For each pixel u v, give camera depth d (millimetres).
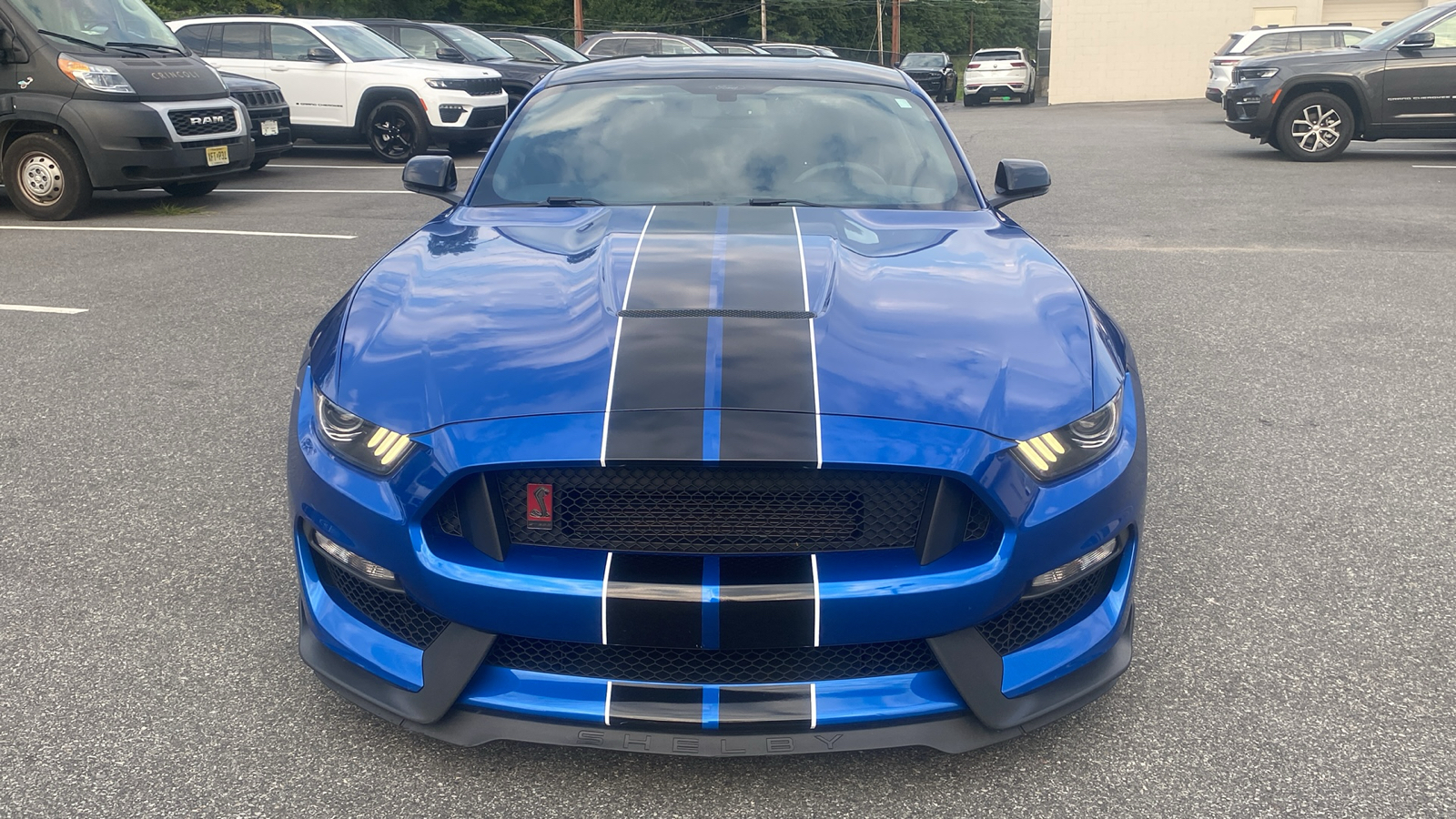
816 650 1866
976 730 1908
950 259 2484
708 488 1831
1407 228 7586
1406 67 11133
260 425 3807
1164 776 1980
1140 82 28875
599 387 1907
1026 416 1917
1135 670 2334
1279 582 2719
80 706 2174
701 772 1988
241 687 2248
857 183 3010
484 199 3025
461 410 1895
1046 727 2129
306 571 2115
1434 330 5012
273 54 12320
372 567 1951
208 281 6031
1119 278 6168
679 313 2115
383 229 7688
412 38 14477
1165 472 3438
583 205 2945
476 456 1827
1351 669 2330
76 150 8023
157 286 5918
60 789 1927
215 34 12500
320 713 2162
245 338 4883
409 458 1879
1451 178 10078
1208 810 1890
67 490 3244
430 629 1938
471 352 2025
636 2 55094
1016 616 1938
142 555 2834
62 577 2713
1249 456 3562
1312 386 4262
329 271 6297
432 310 2201
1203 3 28078
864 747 1854
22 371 4398
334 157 12977
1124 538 2053
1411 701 2213
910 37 76312
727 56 3750
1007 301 2248
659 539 1845
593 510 1849
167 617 2525
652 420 1838
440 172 3189
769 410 1855
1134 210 8500
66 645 2402
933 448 1828
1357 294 5715
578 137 3205
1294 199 8961
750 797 1921
